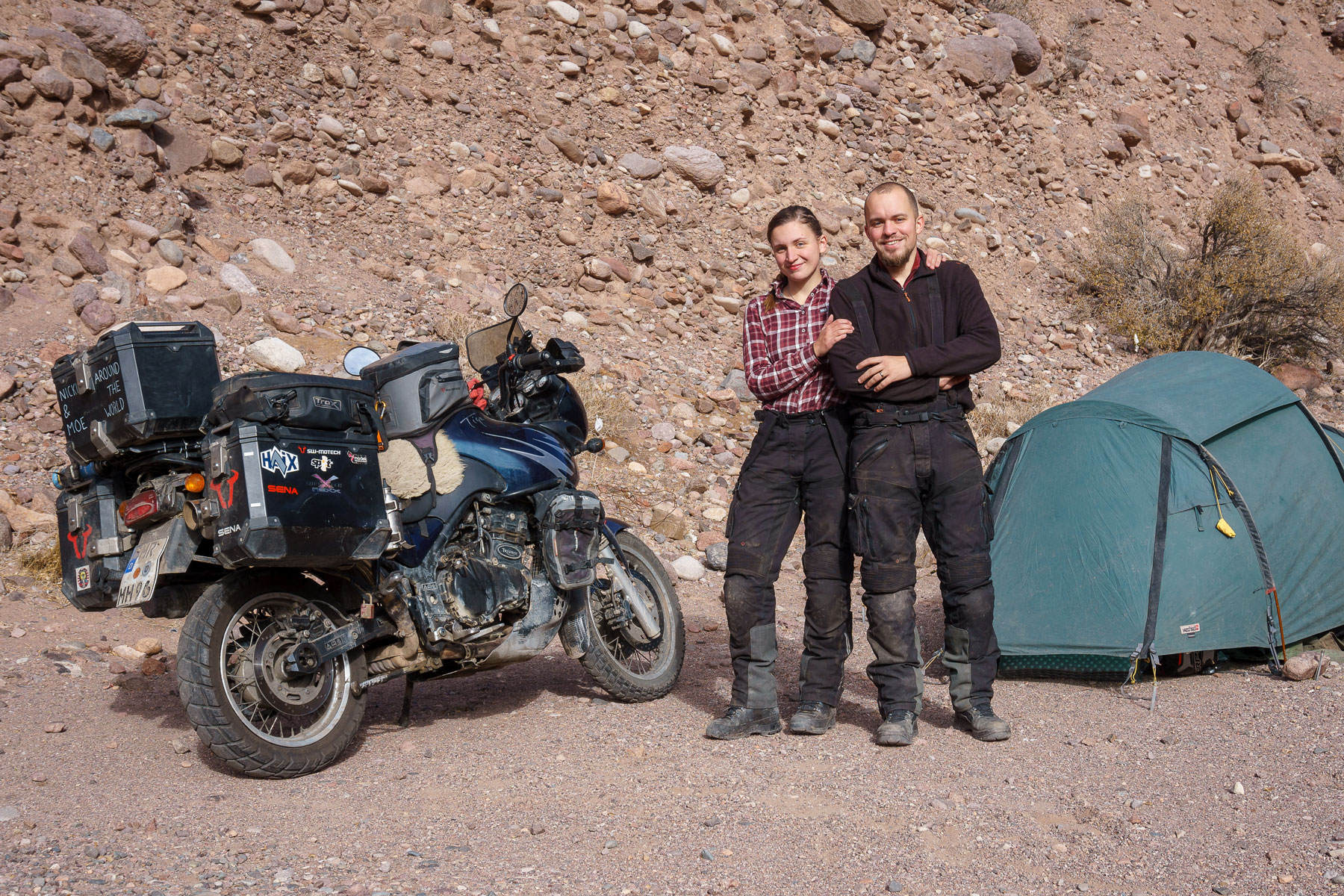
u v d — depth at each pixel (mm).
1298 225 17516
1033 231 14398
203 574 4219
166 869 3018
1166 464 5367
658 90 12375
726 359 10719
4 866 3000
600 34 12266
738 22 13406
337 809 3586
